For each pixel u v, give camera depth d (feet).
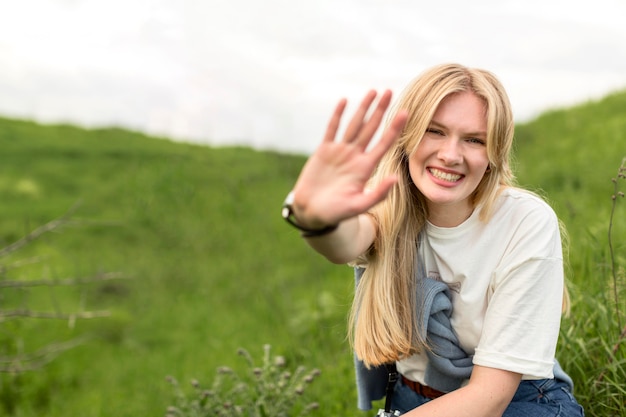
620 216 16.58
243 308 28.78
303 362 15.89
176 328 27.45
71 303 29.48
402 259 7.64
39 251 37.58
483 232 7.39
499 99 6.89
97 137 61.21
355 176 5.77
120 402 18.99
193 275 33.94
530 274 7.10
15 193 47.01
